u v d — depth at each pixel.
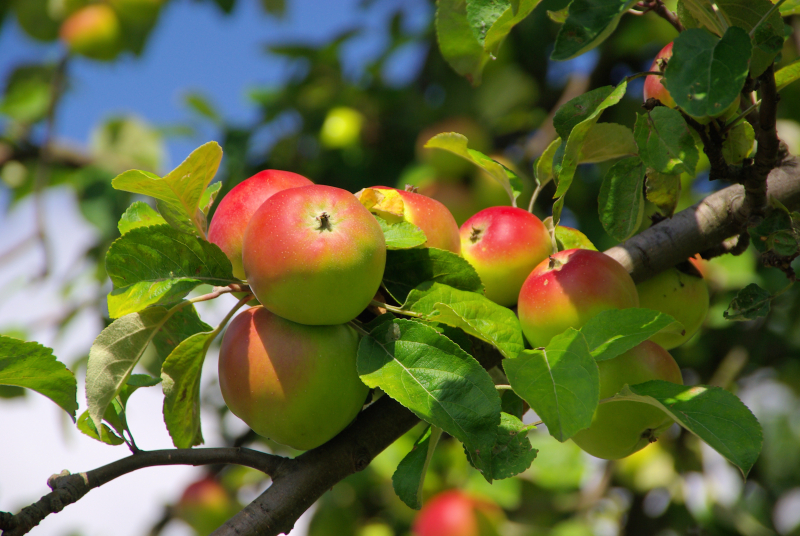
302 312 1.32
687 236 1.42
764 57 1.32
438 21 1.47
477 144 2.35
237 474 2.36
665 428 1.36
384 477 2.25
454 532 2.00
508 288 1.39
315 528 2.32
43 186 2.29
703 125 1.34
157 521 2.27
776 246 1.36
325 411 1.33
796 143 2.04
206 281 1.33
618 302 1.35
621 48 2.29
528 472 2.25
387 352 1.32
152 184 1.33
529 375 1.29
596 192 2.31
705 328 2.28
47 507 1.30
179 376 1.35
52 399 1.34
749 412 1.29
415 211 1.38
